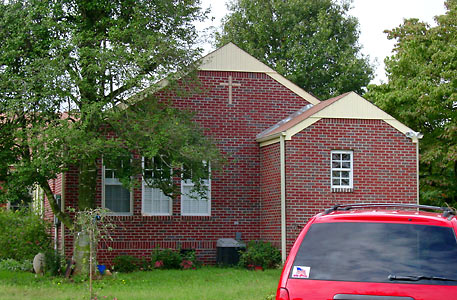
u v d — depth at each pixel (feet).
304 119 71.51
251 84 78.64
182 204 74.95
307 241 21.62
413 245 20.77
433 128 96.22
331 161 72.13
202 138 62.80
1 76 56.39
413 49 98.27
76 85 55.88
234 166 76.74
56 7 59.26
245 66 78.64
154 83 61.36
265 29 152.25
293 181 70.74
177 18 61.82
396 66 99.86
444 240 20.66
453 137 90.38
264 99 78.84
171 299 46.06
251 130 77.97
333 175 72.43
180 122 62.18
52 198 61.41
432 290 20.01
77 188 71.82
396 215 21.53
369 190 72.79
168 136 57.82
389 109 97.30
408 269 20.43
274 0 154.61
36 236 76.84
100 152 57.06
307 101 80.38
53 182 79.56
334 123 72.38
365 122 73.36
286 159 70.90
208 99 77.15
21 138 55.88
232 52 78.54
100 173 73.00
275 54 151.33
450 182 93.71
